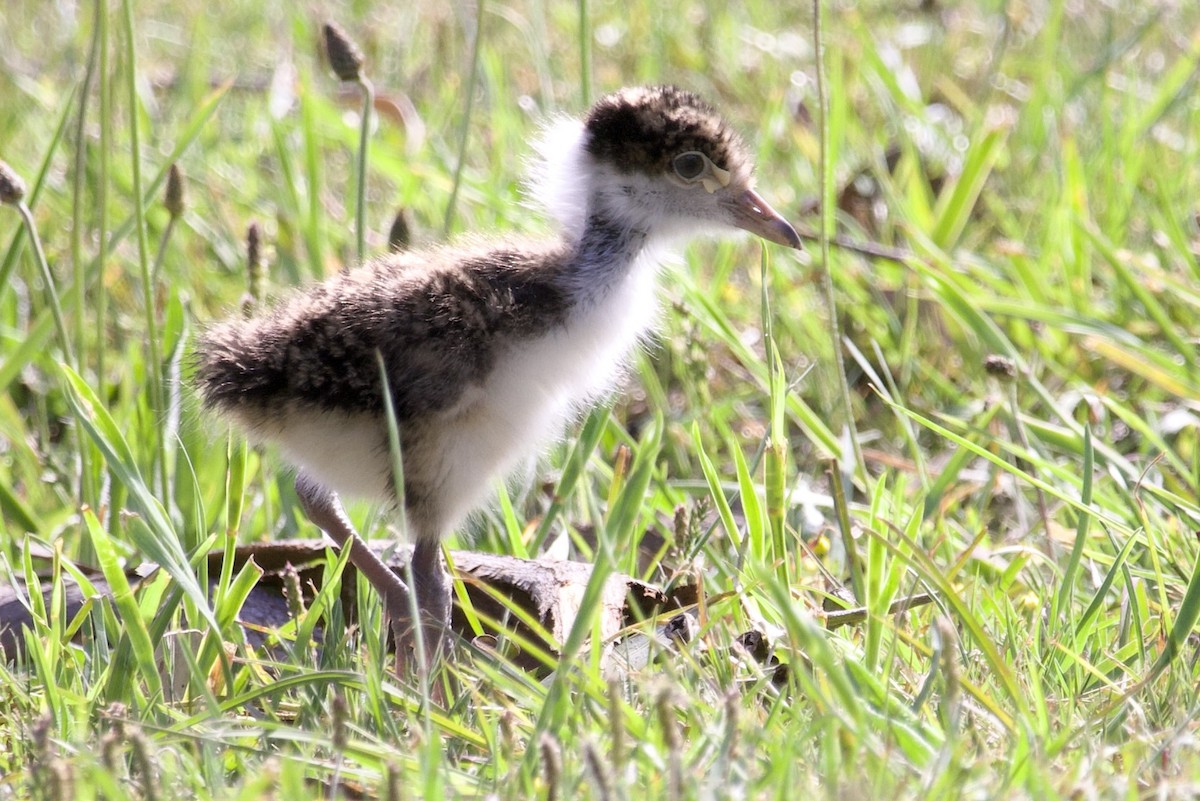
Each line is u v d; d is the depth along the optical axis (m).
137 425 10.20
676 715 6.81
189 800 5.94
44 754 5.93
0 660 7.43
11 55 18.70
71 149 14.27
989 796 5.68
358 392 7.79
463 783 6.03
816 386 12.07
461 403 7.96
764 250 8.76
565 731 6.22
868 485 9.55
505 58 18.66
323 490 8.50
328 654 7.60
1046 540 9.38
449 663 7.38
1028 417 10.58
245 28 20.28
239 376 7.97
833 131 14.92
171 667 7.16
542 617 8.26
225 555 7.79
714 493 8.37
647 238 9.14
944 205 13.62
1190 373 11.05
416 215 14.01
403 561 9.05
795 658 6.39
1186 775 5.88
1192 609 7.12
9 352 12.05
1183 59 15.52
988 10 20.41
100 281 10.02
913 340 12.49
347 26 19.70
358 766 6.31
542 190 9.64
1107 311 12.45
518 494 10.15
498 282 8.31
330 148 16.08
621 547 7.20
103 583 8.62
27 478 10.70
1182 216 13.93
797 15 20.44
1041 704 6.39
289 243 13.74
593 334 8.68
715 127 9.18
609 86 17.61
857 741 5.89
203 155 15.38
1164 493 8.94
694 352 10.96
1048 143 15.61
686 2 20.88
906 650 7.54
